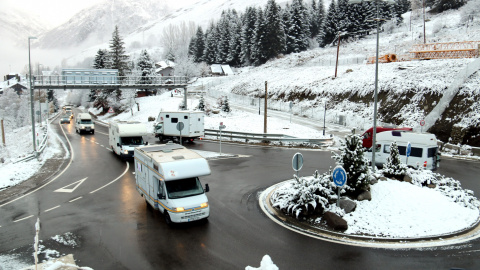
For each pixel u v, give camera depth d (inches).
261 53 3572.8
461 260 384.2
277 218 518.6
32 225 493.0
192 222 501.4
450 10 3474.4
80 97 4643.2
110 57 2847.0
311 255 398.0
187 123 1234.6
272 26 3481.8
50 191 667.4
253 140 1295.5
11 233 465.1
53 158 1005.2
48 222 504.4
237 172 812.0
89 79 1505.9
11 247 422.3
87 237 450.6
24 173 801.6
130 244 429.1
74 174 808.3
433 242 430.6
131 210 556.1
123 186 704.4
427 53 2022.6
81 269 364.5
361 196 521.7
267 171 821.2
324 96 1963.6
